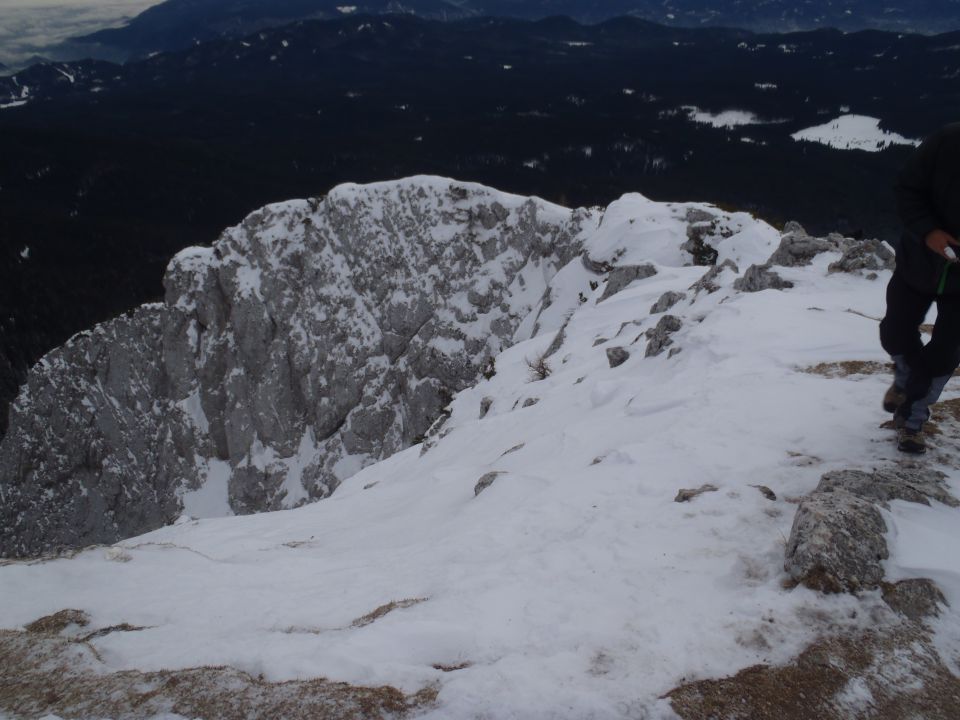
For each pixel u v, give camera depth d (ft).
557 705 10.38
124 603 20.03
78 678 14.12
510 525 20.07
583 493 20.80
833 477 16.14
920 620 11.75
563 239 247.29
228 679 12.65
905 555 13.05
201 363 284.82
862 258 43.39
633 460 22.11
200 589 20.80
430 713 10.53
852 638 11.44
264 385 275.39
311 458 269.85
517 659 11.75
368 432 260.01
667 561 15.08
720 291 52.39
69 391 289.33
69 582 22.18
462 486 36.68
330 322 271.69
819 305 37.11
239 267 283.59
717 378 28.45
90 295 558.15
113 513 282.56
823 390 23.61
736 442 21.26
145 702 12.42
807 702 10.30
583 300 140.97
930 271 13.96
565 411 44.73
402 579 18.22
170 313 286.05
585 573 15.26
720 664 11.17
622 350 53.52
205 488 278.05
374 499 46.68
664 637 12.03
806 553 13.03
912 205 13.38
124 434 289.33
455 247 265.75
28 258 576.20
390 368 264.11
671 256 128.98
